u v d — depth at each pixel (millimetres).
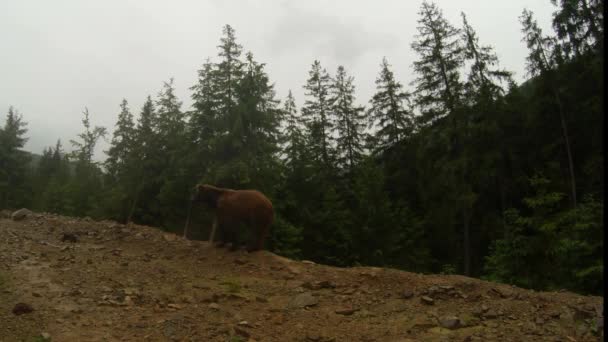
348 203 28656
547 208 16328
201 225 21438
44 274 7039
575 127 20453
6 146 41250
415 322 5672
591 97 19312
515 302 6246
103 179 36594
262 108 21844
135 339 4996
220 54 22312
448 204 23266
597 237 12758
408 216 25141
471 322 5672
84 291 6453
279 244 22172
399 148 28125
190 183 21672
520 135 21875
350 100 31750
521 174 21828
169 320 5539
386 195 24250
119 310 5871
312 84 31953
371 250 23547
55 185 39469
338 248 25125
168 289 6906
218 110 21609
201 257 8883
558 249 13727
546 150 20516
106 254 8711
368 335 5371
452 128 21625
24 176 42500
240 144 20250
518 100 22312
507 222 18422
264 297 6797
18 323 5160
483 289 6828
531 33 20938
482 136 21141
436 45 23438
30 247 8609
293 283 7406
